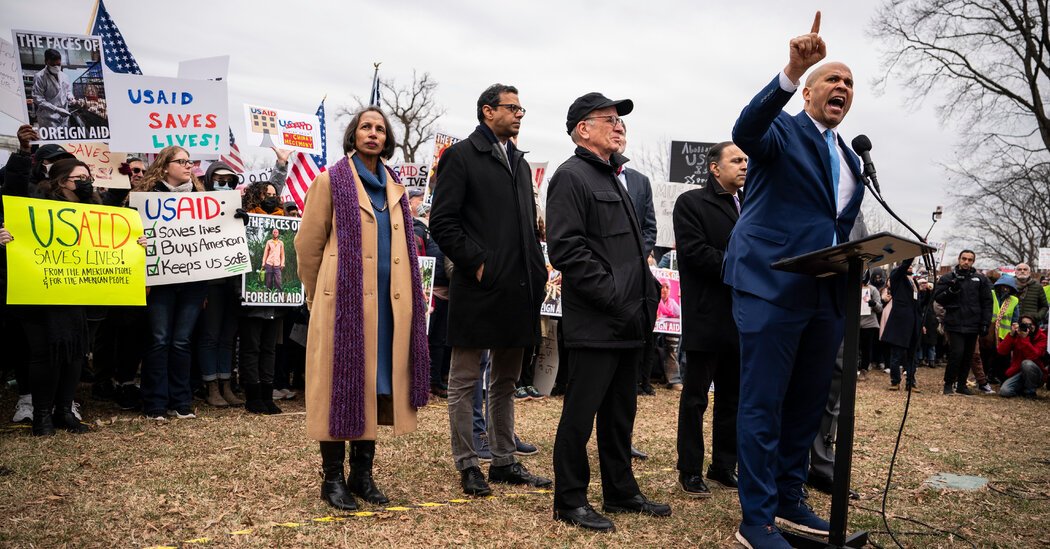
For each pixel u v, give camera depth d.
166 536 3.18
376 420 3.79
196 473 4.16
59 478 3.97
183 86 6.60
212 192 5.93
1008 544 3.50
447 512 3.64
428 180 7.52
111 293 5.25
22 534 3.11
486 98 4.25
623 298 3.55
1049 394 10.73
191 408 5.91
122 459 4.43
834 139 3.38
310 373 3.60
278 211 6.76
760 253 3.24
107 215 5.29
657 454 5.25
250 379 6.18
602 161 3.74
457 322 4.03
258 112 8.20
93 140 6.31
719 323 4.14
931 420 7.34
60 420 5.21
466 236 4.03
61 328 5.02
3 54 5.93
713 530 3.54
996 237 50.62
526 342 4.11
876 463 5.20
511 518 3.59
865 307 10.42
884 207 3.21
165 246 5.71
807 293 3.20
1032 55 23.75
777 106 2.92
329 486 3.68
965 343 10.29
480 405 4.95
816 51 2.80
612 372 3.59
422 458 4.75
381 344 3.72
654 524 3.59
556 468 3.58
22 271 4.86
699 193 4.35
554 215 3.55
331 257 3.62
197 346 6.57
